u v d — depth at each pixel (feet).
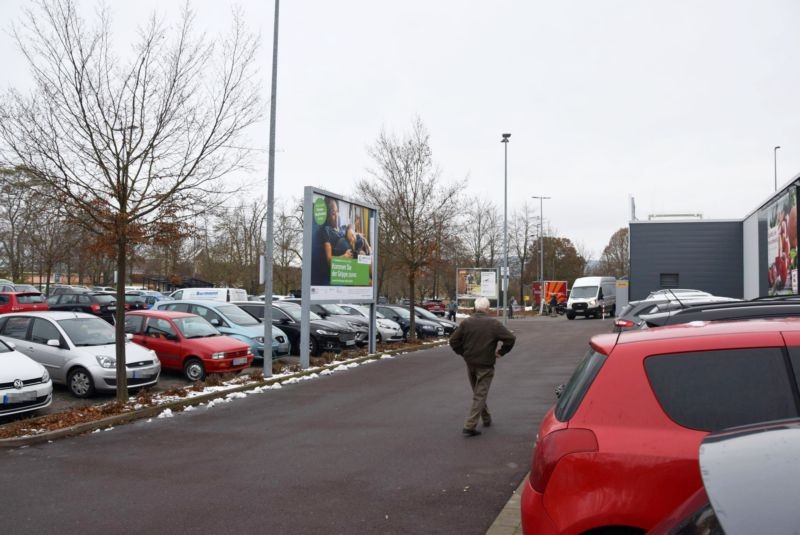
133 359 38.52
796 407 10.05
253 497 19.92
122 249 34.65
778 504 5.64
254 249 158.92
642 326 20.53
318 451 25.76
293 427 30.76
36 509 19.12
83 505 19.43
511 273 210.79
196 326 47.75
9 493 20.76
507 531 16.28
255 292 159.33
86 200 34.01
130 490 20.92
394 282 189.78
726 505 5.82
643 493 10.14
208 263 152.56
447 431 28.86
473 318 28.78
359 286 62.08
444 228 88.48
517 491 19.84
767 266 76.79
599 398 10.98
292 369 51.37
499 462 23.38
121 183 33.88
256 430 30.25
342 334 63.77
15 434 28.48
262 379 45.27
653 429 10.46
